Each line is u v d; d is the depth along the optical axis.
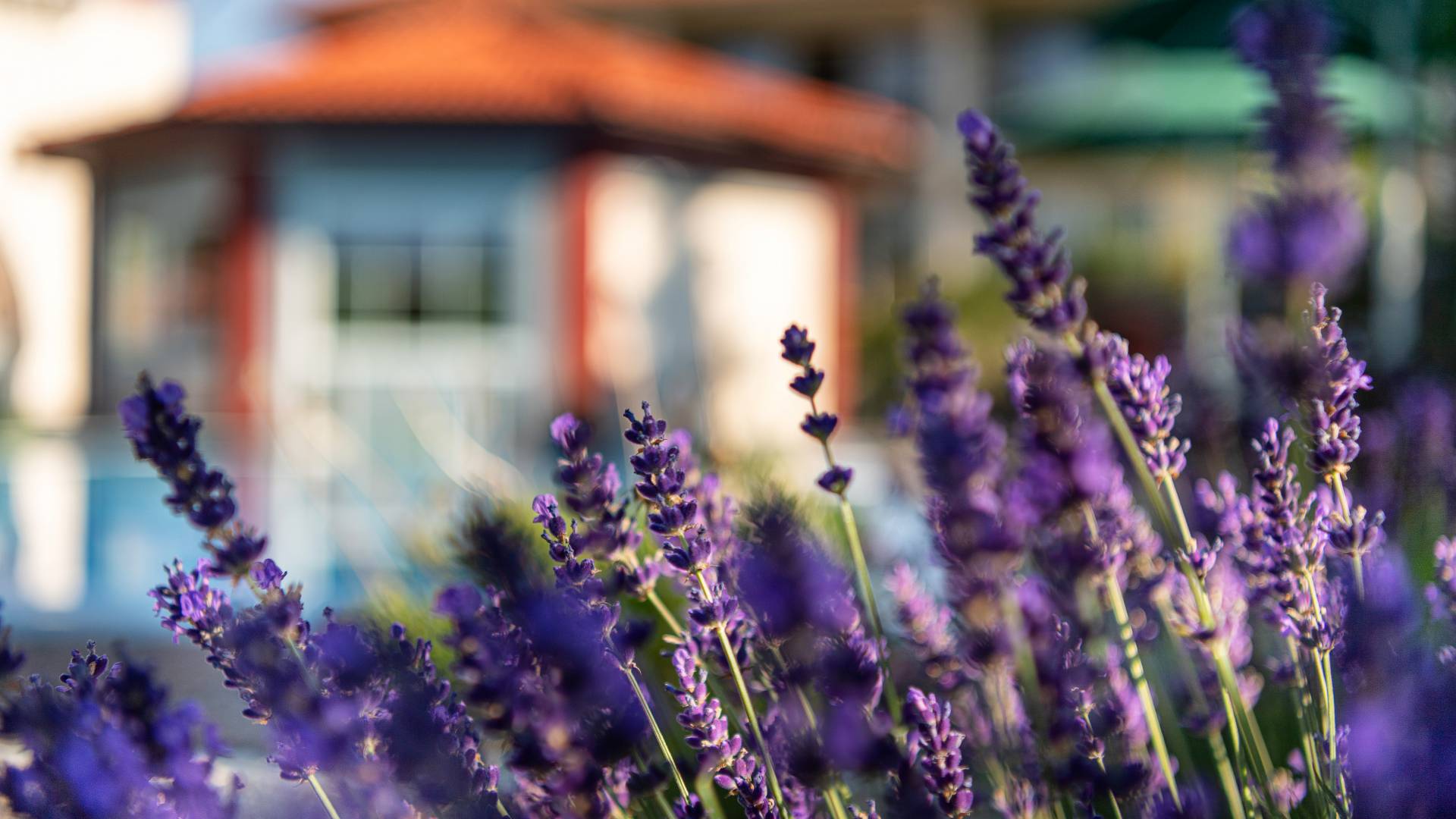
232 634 1.32
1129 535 1.78
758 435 6.09
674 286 12.09
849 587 1.56
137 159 13.13
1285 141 1.15
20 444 12.86
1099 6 18.89
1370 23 4.87
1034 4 19.09
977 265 12.98
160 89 19.38
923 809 1.38
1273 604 1.57
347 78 11.66
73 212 17.80
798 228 13.16
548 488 4.29
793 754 1.43
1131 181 14.08
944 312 1.32
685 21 20.45
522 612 1.24
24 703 1.25
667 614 1.54
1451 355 3.08
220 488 1.36
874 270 19.39
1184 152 10.54
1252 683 1.76
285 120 10.95
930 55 19.50
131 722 1.26
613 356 11.40
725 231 12.52
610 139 11.38
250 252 11.54
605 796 1.24
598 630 1.31
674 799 1.62
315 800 1.44
